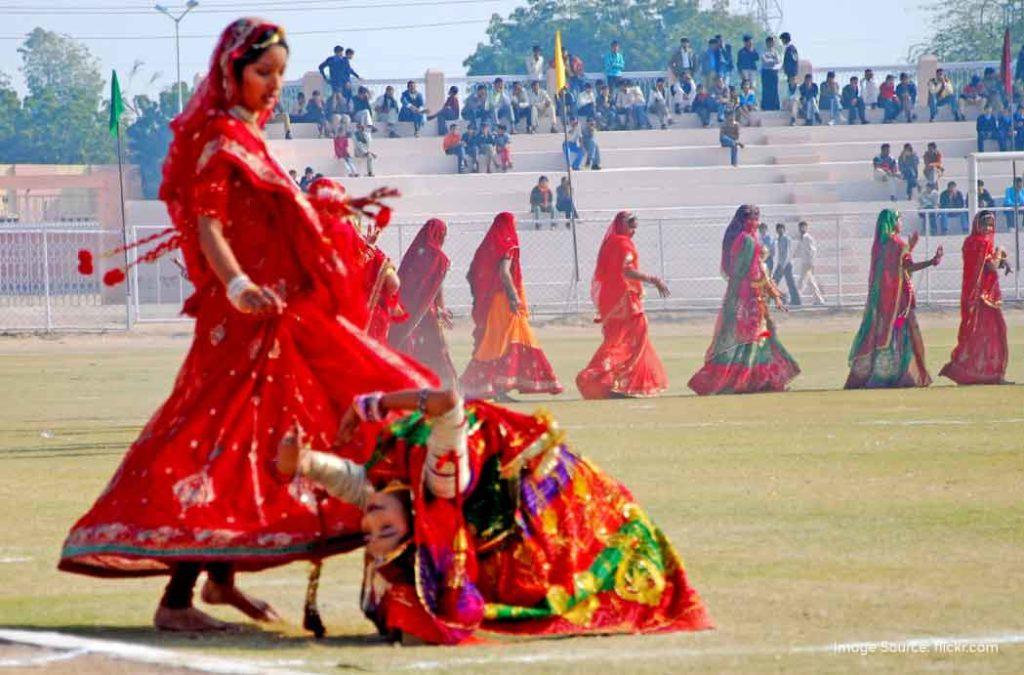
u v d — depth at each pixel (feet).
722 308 86.28
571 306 171.12
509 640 27.37
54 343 149.59
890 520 41.09
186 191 29.09
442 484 27.09
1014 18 416.46
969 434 61.62
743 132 220.84
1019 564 34.88
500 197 204.44
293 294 29.30
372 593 27.94
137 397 90.68
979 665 25.21
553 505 28.14
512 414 28.45
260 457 28.35
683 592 28.60
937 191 195.93
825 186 204.64
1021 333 134.92
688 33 459.73
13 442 65.98
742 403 79.25
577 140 213.66
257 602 29.68
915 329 87.04
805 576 33.55
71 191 302.04
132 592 33.01
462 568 27.30
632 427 67.46
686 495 46.06
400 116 224.12
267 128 217.97
